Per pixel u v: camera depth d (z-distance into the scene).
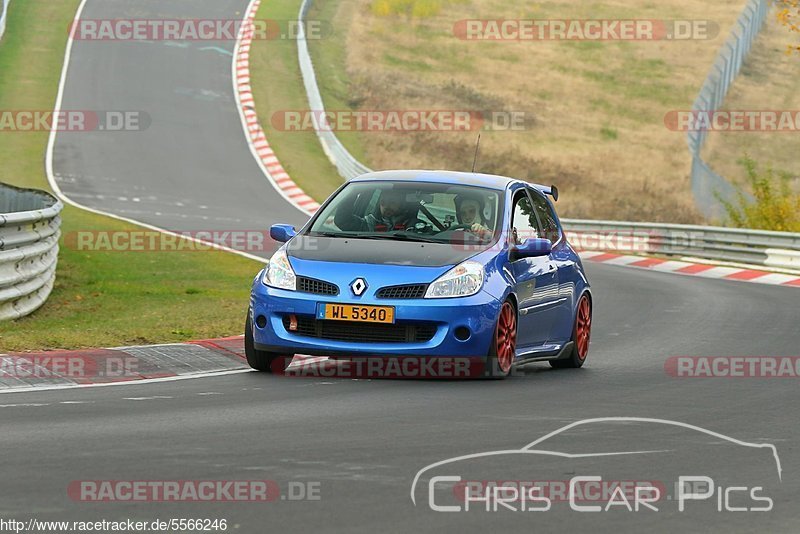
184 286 66.56
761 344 48.22
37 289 52.97
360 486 21.39
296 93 181.50
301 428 27.08
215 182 135.50
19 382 33.19
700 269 93.94
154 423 27.41
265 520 19.02
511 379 36.81
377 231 37.62
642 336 51.03
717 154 178.25
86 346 39.59
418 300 34.84
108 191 125.50
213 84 180.50
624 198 151.75
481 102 193.50
